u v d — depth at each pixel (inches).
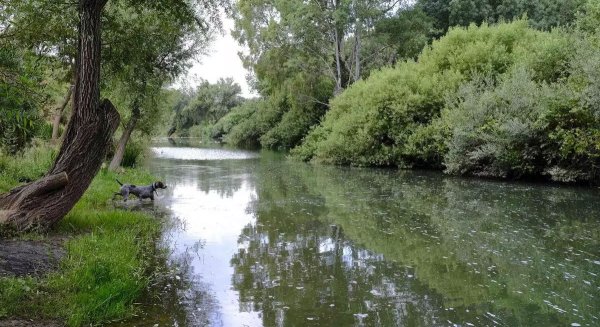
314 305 225.6
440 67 987.9
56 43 402.3
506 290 248.1
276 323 203.8
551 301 232.2
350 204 521.7
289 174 864.9
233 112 2795.3
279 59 1553.9
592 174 618.5
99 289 221.8
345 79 1589.6
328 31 1486.2
